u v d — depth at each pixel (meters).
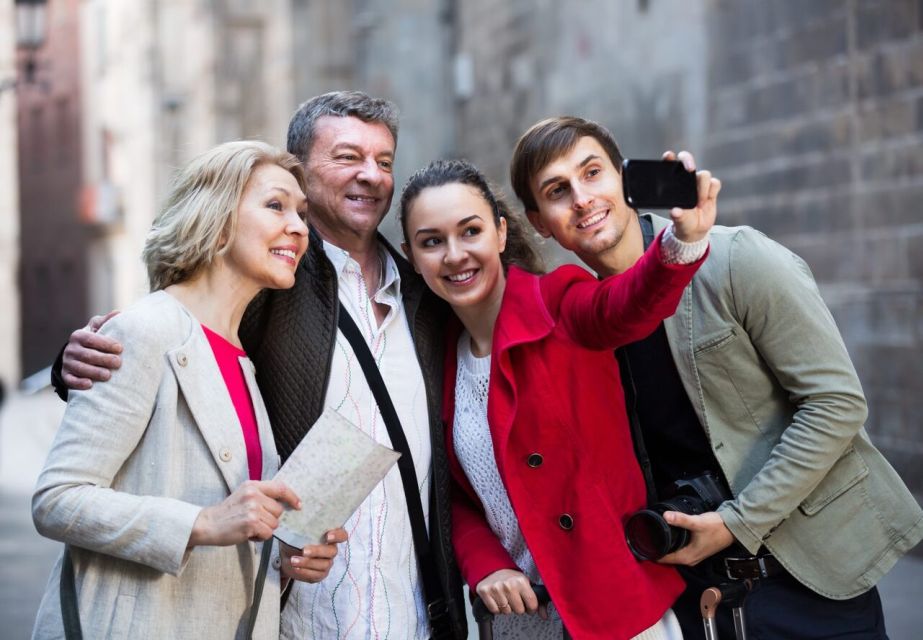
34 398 23.53
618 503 2.79
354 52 14.47
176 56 20.45
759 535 2.73
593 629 2.72
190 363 2.52
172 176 2.70
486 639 2.88
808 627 2.83
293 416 2.89
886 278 7.48
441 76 13.02
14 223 27.27
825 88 7.87
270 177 2.66
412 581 2.94
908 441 7.33
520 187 3.05
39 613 2.47
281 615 2.89
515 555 2.98
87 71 28.72
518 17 11.62
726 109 8.77
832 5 7.78
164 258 2.62
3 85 12.22
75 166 30.20
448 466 3.01
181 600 2.47
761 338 2.80
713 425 2.87
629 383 2.93
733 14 8.64
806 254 8.12
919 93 7.20
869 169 7.58
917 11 7.19
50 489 2.38
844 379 2.74
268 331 2.91
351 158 3.11
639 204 2.41
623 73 9.96
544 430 2.78
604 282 2.71
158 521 2.36
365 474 2.44
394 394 2.97
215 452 2.50
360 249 3.16
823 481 2.84
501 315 2.83
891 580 6.44
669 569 2.84
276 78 15.25
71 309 31.22
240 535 2.35
